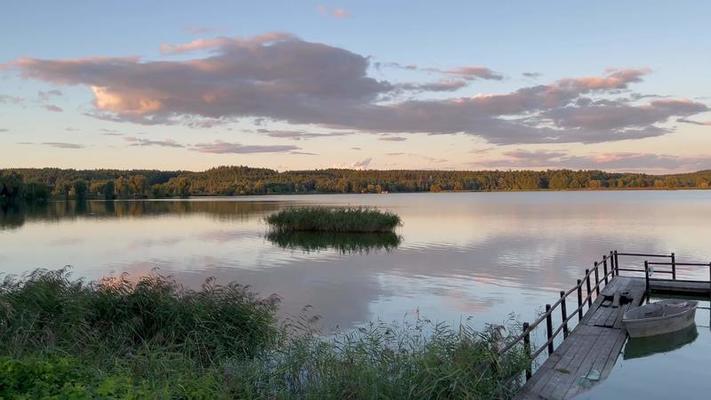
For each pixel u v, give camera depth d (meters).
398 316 16.72
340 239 39.69
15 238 41.03
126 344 11.37
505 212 74.44
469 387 8.49
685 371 11.95
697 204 95.19
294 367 9.41
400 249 33.59
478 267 26.30
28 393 6.29
